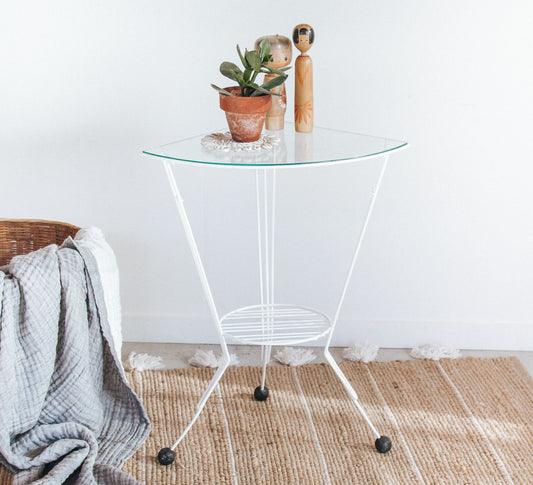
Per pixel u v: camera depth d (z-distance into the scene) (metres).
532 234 2.45
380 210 2.42
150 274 2.51
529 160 2.36
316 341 2.58
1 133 2.34
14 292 1.71
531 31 2.23
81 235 1.98
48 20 2.23
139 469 1.91
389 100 2.31
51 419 1.86
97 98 2.31
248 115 1.80
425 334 2.57
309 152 1.80
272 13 2.23
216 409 2.18
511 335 2.56
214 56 2.27
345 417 2.16
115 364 1.95
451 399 2.25
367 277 2.51
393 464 1.96
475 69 2.27
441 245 2.47
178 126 2.35
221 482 1.88
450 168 2.38
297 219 2.43
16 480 1.73
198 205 2.42
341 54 2.27
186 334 2.58
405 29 2.24
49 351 1.78
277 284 2.52
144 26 2.24
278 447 2.02
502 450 2.02
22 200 2.42
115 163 2.38
